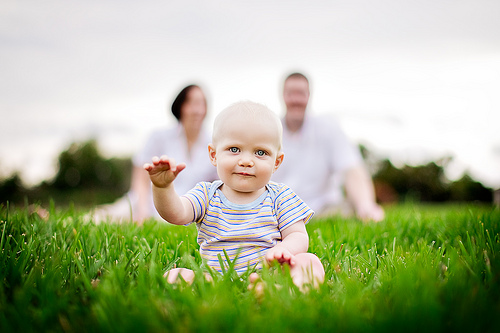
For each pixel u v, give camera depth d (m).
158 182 1.87
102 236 2.59
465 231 2.82
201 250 2.14
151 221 3.63
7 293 1.66
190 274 1.85
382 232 3.14
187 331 1.27
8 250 2.11
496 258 1.92
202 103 5.24
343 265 2.12
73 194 13.61
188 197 2.08
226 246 2.05
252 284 1.76
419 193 13.48
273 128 2.08
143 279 1.69
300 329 1.29
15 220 2.70
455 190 13.33
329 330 1.28
